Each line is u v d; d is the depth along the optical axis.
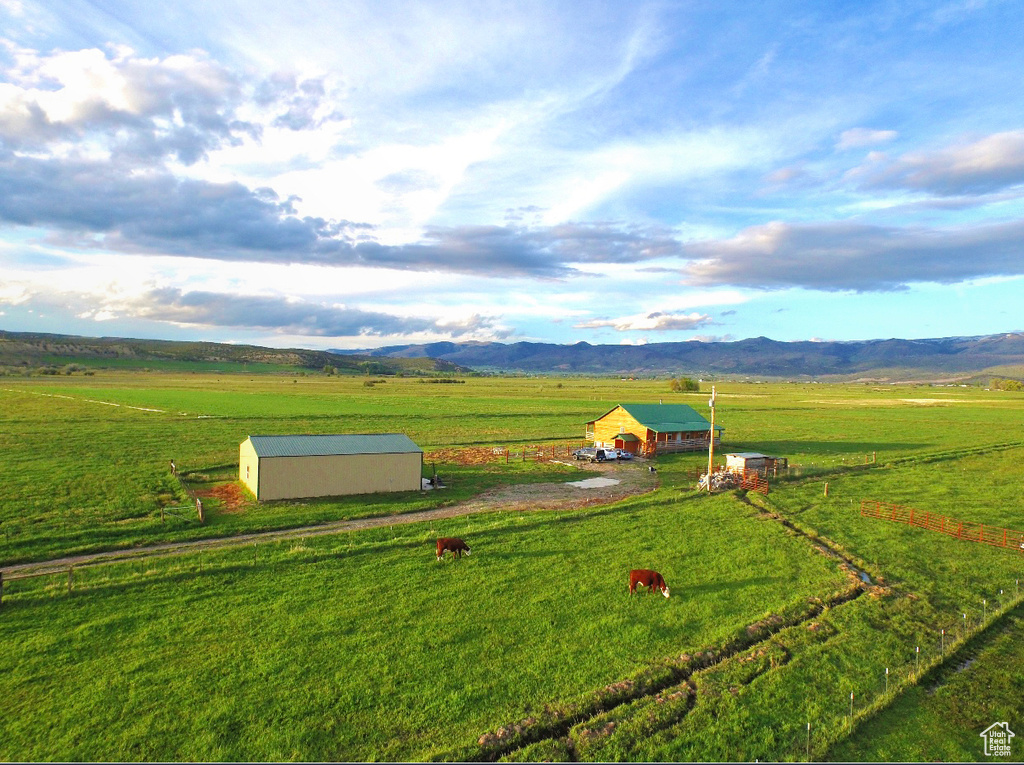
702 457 73.62
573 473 60.97
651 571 28.38
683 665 21.64
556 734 17.86
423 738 17.44
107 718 18.02
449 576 29.95
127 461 60.06
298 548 33.53
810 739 17.73
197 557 32.41
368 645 22.70
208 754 16.59
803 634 24.09
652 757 16.78
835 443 85.62
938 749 17.41
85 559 32.72
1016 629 25.38
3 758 16.20
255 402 132.50
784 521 41.75
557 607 26.41
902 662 22.22
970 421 116.50
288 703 18.94
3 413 100.00
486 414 117.12
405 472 51.03
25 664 20.94
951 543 37.12
